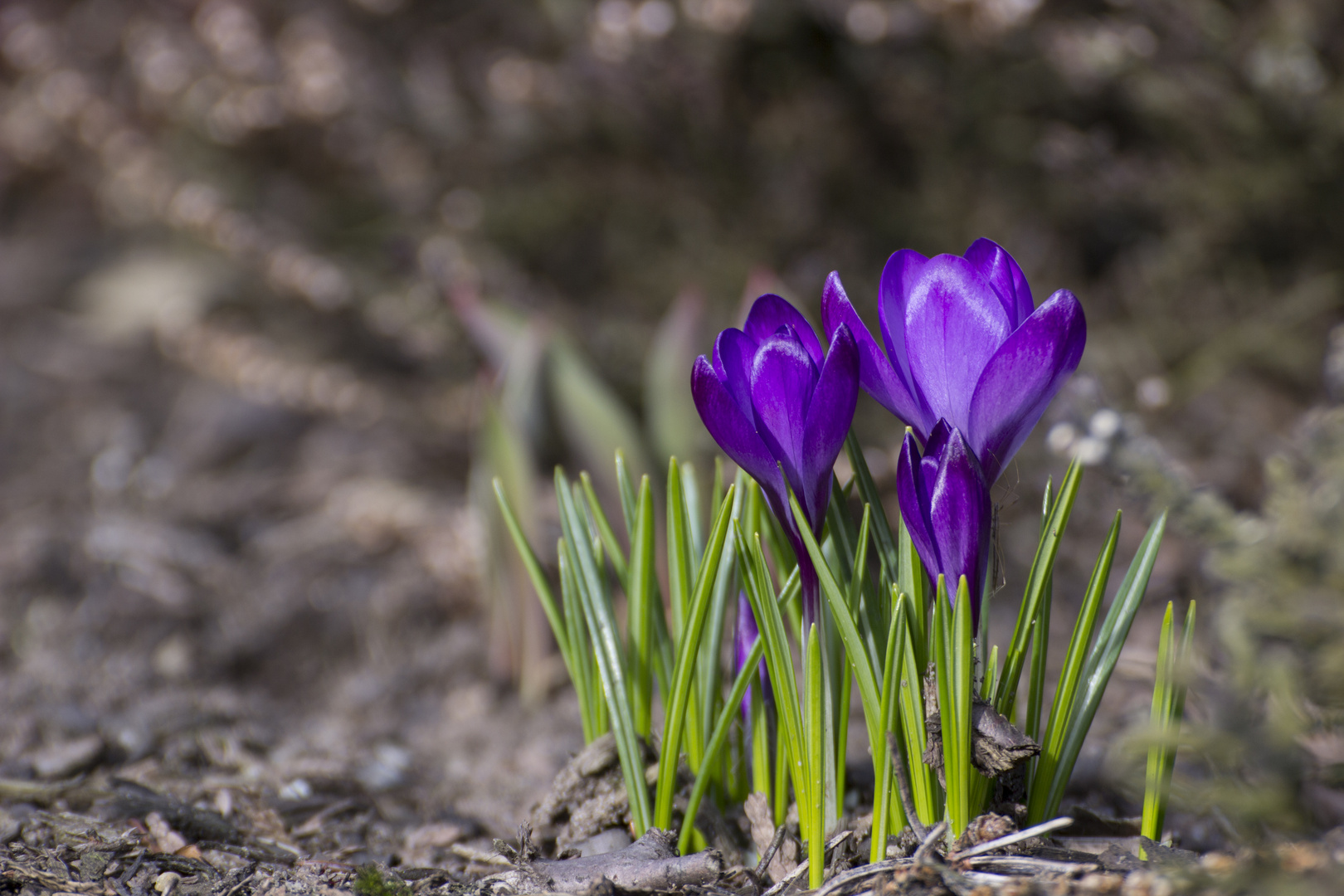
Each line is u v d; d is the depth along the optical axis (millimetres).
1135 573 652
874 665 648
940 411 623
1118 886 625
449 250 1446
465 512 1205
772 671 646
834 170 1420
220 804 740
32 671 983
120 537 1247
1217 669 770
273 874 685
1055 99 1355
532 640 967
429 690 1012
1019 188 1383
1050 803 652
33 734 814
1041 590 642
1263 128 1201
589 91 1414
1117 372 1219
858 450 650
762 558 640
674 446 979
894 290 626
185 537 1267
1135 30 1210
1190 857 641
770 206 1422
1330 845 628
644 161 1451
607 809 683
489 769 829
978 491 615
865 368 627
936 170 1406
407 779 792
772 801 675
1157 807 647
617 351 1354
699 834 676
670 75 1367
